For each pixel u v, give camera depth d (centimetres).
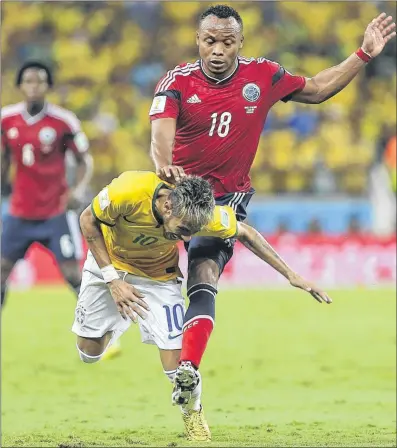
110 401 2578
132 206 1698
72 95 6406
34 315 4238
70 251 3234
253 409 2450
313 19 6631
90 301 1981
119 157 6150
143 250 1844
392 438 1995
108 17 6700
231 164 1900
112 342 2067
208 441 1906
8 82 6406
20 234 3244
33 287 5219
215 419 2298
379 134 6322
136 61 6575
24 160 3225
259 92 1872
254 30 6556
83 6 6731
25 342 3581
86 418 2331
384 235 5553
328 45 6588
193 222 1631
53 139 3241
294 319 4169
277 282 5359
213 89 1848
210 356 3316
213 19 1816
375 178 5753
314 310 4419
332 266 5234
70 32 6656
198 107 1848
